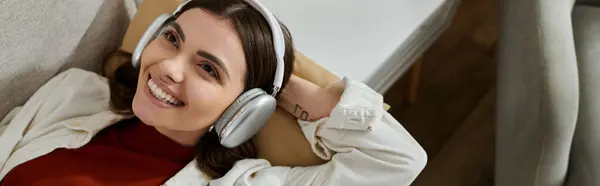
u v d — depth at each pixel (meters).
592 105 1.13
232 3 0.83
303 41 1.23
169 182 0.91
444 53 1.85
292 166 0.95
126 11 1.15
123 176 0.92
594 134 1.09
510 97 1.09
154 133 0.95
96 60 1.12
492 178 1.53
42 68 1.02
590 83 1.17
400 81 1.76
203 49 0.81
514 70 1.08
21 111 0.98
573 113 0.96
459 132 1.64
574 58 1.02
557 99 0.96
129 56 1.05
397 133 0.90
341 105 0.88
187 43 0.82
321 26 1.27
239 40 0.82
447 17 1.43
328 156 0.92
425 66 1.80
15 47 0.95
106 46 1.13
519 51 1.06
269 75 0.86
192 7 0.86
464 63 1.82
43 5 0.96
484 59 1.84
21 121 0.97
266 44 0.83
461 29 1.92
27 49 0.97
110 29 1.12
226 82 0.82
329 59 1.19
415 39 1.31
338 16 1.30
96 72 1.14
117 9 1.11
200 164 0.93
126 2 1.14
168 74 0.81
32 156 0.93
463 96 1.73
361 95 0.90
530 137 1.00
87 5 1.04
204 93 0.82
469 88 1.75
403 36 1.26
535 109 0.98
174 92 0.83
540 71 0.99
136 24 1.07
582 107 1.13
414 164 0.88
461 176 1.53
